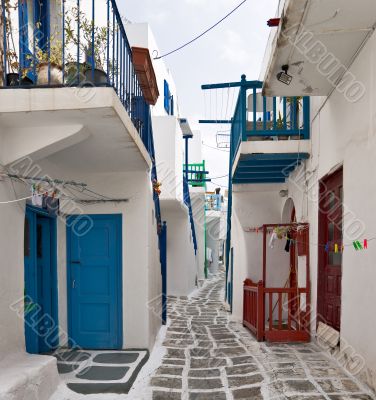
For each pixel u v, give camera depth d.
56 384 3.46
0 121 3.18
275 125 5.65
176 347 5.20
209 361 4.48
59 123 3.25
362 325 3.51
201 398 3.40
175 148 8.76
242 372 4.04
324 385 3.54
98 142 3.79
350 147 3.89
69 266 5.04
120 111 3.20
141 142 4.27
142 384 3.74
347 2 2.95
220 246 32.66
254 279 7.32
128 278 5.00
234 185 7.73
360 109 3.64
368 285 3.38
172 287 11.90
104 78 3.68
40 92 2.98
